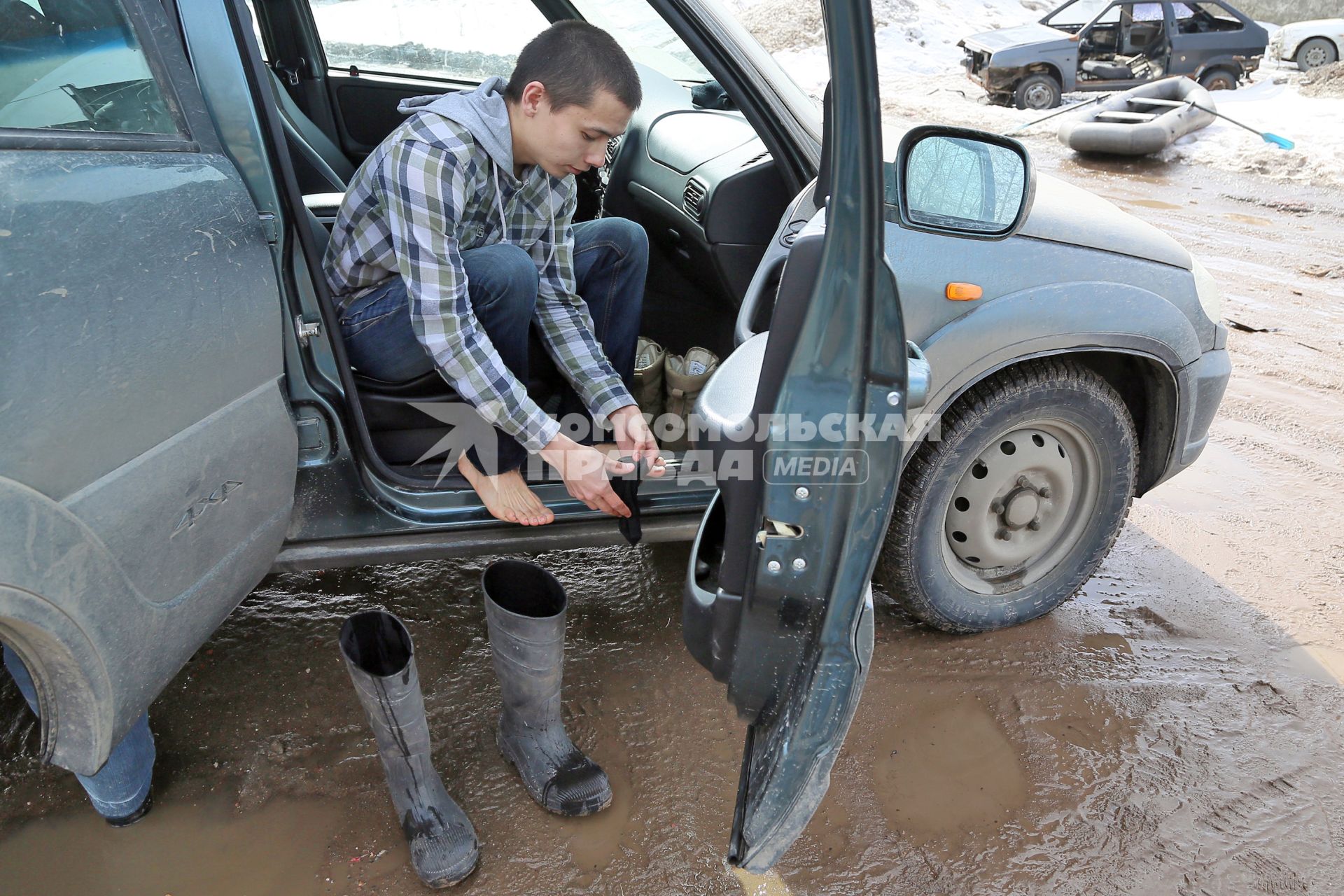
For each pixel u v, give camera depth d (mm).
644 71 2740
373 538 1775
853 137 1081
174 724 1864
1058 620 2355
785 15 14508
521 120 1552
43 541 1075
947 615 2162
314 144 2809
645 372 2221
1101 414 2043
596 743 1884
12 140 1076
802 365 1190
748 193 2270
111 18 1261
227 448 1393
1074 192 2160
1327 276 5453
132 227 1186
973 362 1871
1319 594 2525
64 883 1536
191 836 1631
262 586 2322
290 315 1560
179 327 1247
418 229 1505
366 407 1756
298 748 1823
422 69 3152
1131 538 2768
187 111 1376
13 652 1298
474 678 2055
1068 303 1903
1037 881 1630
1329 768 1919
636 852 1641
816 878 1610
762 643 1338
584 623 2250
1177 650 2268
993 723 1994
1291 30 13242
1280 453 3334
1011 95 11422
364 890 1547
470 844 1584
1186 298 2084
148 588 1273
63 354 1071
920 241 1802
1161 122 8672
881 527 1251
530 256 1836
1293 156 8234
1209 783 1866
